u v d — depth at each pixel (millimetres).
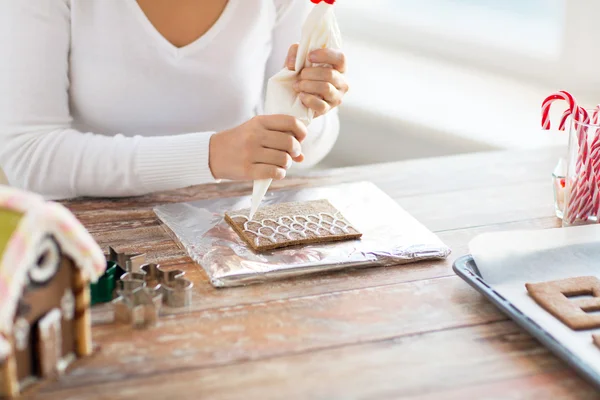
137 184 1248
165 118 1375
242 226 1144
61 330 921
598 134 1144
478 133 1854
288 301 1036
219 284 1050
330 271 1091
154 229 1171
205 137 1248
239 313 1014
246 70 1398
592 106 1766
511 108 1882
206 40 1358
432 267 1108
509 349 976
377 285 1069
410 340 984
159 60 1344
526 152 1425
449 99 1978
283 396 906
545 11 1974
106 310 1011
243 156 1189
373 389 917
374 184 1297
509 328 1007
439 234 1181
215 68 1372
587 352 950
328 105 1179
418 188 1298
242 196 1252
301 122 1173
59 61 1301
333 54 1153
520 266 1081
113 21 1318
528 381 936
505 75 1965
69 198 1260
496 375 941
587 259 1099
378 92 2117
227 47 1370
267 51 1450
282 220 1161
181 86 1365
